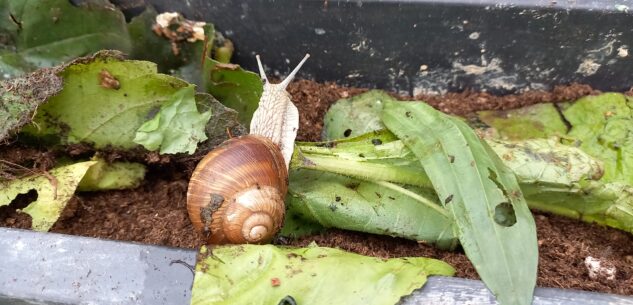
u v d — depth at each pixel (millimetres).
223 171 154
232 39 215
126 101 176
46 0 185
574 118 211
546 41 206
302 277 135
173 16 196
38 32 190
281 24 209
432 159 164
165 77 172
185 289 133
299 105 220
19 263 133
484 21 201
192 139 181
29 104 164
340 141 186
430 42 210
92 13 192
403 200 176
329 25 208
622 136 199
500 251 145
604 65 211
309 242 176
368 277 135
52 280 132
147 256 135
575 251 179
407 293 131
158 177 194
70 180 172
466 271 167
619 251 184
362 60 218
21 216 173
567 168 177
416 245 177
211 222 155
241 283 134
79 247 135
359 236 180
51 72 166
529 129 210
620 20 196
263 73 197
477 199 153
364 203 174
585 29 200
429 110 175
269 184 158
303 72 224
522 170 177
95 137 180
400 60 217
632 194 179
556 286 166
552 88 221
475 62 216
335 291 134
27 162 177
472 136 164
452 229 167
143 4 203
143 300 131
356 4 201
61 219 178
